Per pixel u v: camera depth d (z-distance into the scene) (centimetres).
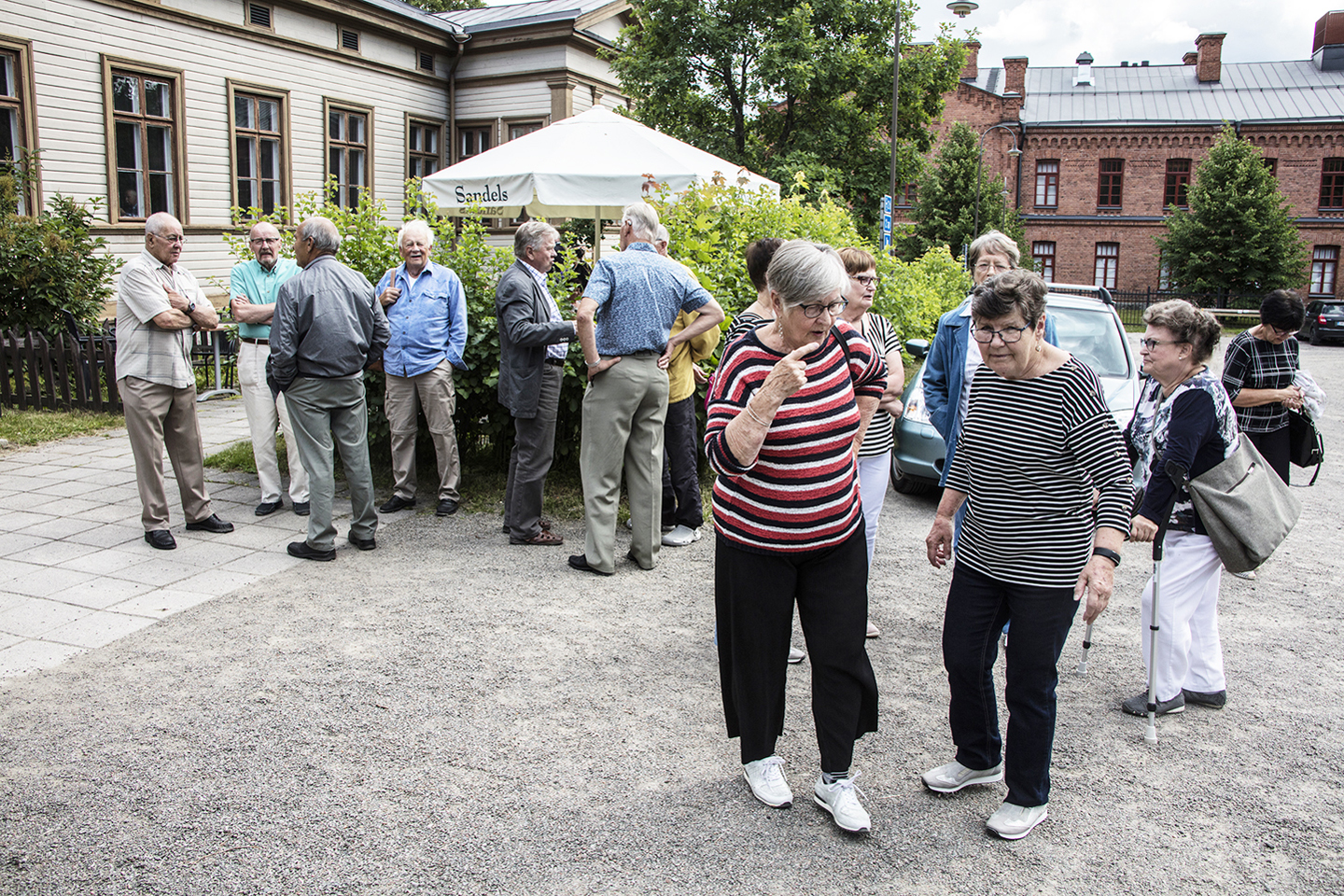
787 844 291
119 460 772
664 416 536
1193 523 378
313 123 1689
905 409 744
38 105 1248
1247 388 550
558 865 277
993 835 298
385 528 608
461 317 632
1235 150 3397
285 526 601
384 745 342
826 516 288
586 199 791
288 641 428
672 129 2225
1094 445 281
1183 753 355
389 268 726
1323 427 1157
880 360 312
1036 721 292
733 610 301
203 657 408
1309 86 3950
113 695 371
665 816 304
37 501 645
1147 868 284
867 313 412
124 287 526
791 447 282
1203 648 391
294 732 348
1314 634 482
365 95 1802
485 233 742
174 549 550
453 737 349
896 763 344
